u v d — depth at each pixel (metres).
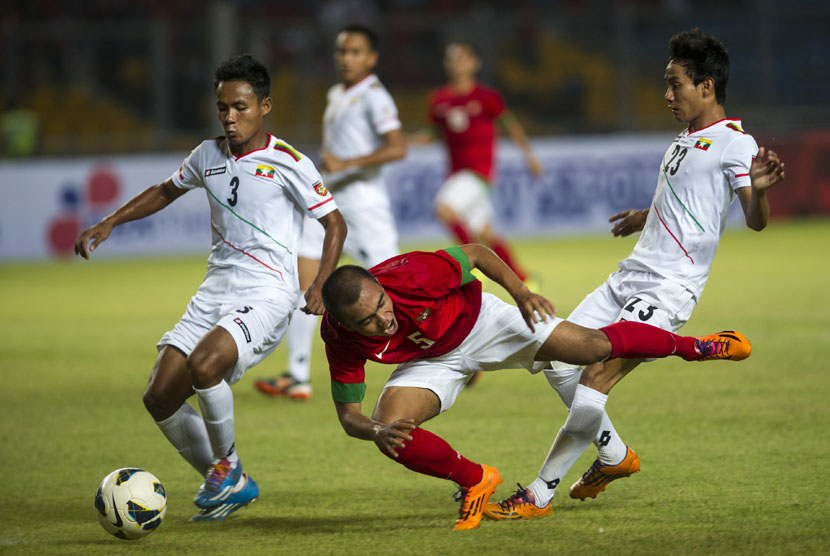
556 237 60.25
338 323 13.33
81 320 37.44
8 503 16.17
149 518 13.84
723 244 54.91
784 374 24.33
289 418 22.08
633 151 61.28
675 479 16.23
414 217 59.28
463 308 14.10
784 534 13.31
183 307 39.97
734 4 75.44
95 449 19.70
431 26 66.06
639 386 23.89
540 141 61.66
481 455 18.38
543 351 14.07
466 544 13.40
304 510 15.42
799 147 62.19
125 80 66.44
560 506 15.16
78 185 59.19
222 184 15.27
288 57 66.00
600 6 77.12
